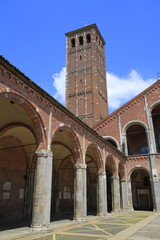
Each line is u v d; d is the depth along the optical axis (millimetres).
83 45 59406
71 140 19344
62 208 28750
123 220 19859
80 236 11695
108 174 39812
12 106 15844
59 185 28688
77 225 16312
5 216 19234
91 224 16938
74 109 53125
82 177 19344
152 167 32531
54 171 28281
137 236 11695
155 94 36688
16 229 14477
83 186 19281
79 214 18375
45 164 14320
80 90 54469
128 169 34156
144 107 36750
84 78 55312
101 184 23797
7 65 11773
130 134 41656
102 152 25047
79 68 57062
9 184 20344
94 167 35656
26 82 13398
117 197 28000
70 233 12695
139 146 40344
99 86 55219
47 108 15484
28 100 13578
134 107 37469
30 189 22781
